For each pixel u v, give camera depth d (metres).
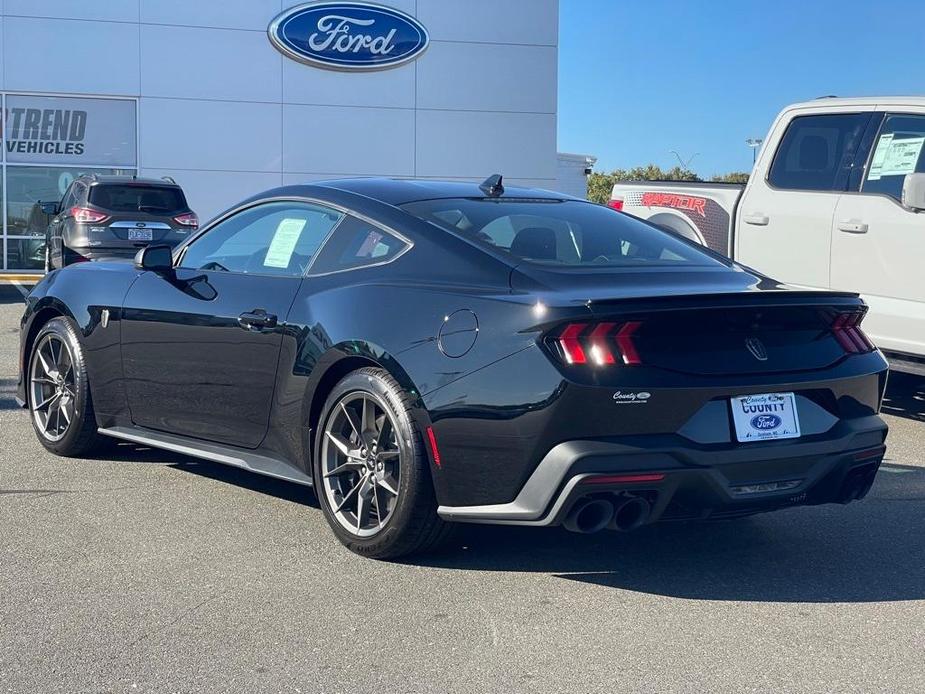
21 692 3.06
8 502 4.99
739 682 3.19
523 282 3.93
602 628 3.60
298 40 21.38
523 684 3.15
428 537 4.09
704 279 4.25
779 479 3.89
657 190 8.77
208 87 21.17
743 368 3.84
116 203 14.73
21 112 20.55
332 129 21.73
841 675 3.26
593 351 3.62
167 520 4.74
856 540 4.69
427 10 21.95
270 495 5.18
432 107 22.12
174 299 5.11
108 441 5.89
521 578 4.09
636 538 4.66
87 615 3.64
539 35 22.41
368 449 4.20
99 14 20.66
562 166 33.69
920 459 6.32
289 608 3.73
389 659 3.32
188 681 3.14
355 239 4.54
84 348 5.60
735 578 4.15
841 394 4.08
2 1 20.25
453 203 4.61
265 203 5.10
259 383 4.66
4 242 20.73
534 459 3.67
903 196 6.77
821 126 7.66
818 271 7.52
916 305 6.94
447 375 3.86
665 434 3.69
